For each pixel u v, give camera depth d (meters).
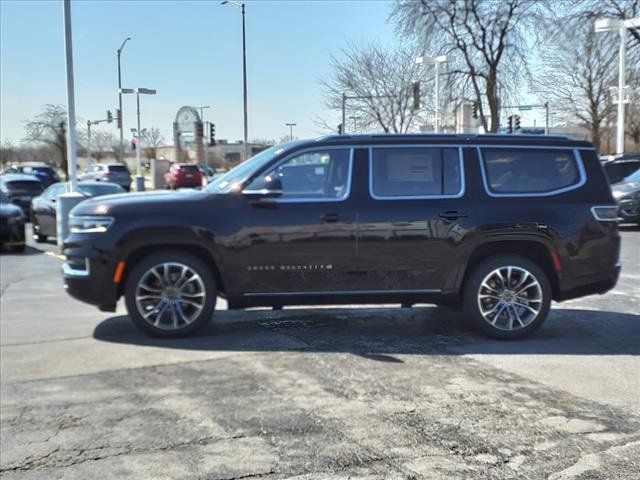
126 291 6.27
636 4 30.06
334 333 6.66
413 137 6.48
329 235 6.26
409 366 5.54
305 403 4.66
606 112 45.38
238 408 4.57
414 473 3.63
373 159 6.40
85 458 3.83
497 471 3.66
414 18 32.75
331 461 3.77
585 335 6.68
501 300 6.46
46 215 15.70
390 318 7.36
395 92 40.06
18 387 5.02
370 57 40.41
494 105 32.66
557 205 6.44
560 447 3.96
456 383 5.09
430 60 30.08
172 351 5.98
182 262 6.28
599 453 3.88
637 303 8.27
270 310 7.75
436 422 4.32
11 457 3.85
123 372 5.38
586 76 42.53
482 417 4.41
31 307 7.99
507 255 6.49
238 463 3.76
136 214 6.20
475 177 6.43
